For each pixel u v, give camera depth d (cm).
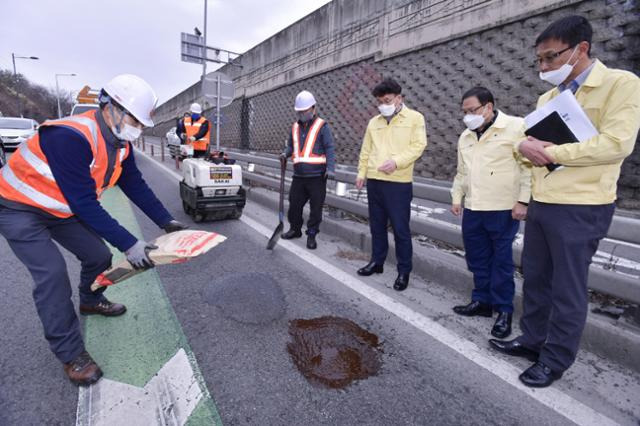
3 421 175
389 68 1102
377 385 208
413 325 271
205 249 190
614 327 234
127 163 236
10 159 193
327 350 238
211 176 523
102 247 233
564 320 200
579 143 179
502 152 256
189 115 807
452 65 916
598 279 245
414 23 1004
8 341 238
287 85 1642
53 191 191
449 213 589
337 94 1330
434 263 350
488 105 254
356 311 290
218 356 228
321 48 1398
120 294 308
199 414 182
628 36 613
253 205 670
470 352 240
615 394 203
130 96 185
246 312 282
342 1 1273
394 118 322
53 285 191
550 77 192
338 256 416
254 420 179
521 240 406
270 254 413
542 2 716
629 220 225
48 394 193
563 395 202
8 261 371
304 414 185
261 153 1795
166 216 250
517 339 239
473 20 852
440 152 956
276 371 216
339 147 1328
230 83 986
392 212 322
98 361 220
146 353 229
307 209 564
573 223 192
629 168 606
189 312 281
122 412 182
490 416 188
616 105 174
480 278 283
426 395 201
